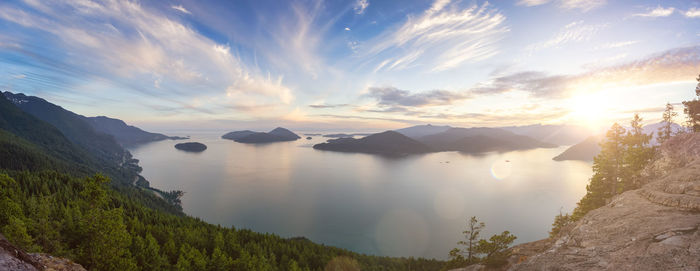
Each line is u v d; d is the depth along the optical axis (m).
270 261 110.50
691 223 16.41
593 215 23.91
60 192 154.25
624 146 53.91
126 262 48.19
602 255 17.27
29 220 64.44
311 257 121.94
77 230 45.84
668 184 24.17
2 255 12.95
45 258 16.89
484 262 41.75
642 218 19.67
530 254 37.69
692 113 56.38
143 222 131.25
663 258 14.04
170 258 98.31
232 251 114.50
